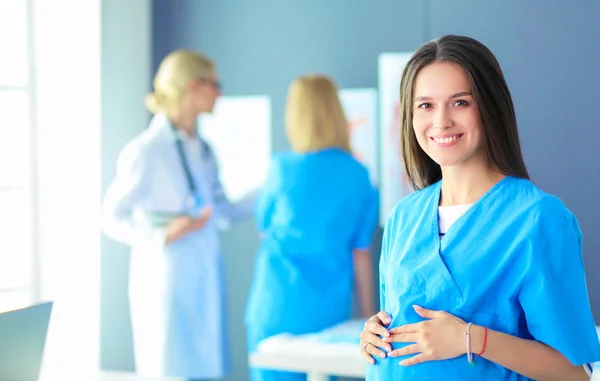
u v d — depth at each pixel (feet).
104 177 13.70
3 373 5.11
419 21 12.42
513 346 5.04
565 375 5.03
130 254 13.93
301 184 10.80
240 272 13.70
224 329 12.09
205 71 11.73
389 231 6.05
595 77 11.60
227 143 13.60
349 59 12.87
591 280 11.69
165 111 11.84
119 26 13.78
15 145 12.66
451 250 5.38
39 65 12.88
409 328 5.34
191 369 11.60
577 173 11.72
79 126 13.39
